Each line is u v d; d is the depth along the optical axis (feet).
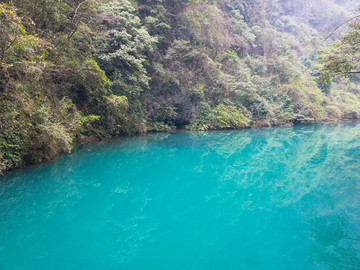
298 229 8.45
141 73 31.14
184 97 41.29
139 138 31.17
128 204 10.61
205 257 6.68
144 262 6.36
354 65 22.40
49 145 15.88
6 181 12.77
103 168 16.71
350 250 7.13
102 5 24.81
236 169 17.48
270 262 6.48
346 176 15.74
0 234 7.78
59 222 8.70
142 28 32.14
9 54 13.06
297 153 24.16
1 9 11.59
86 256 6.65
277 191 12.65
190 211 9.93
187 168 17.48
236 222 8.87
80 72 22.16
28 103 14.49
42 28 19.49
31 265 6.15
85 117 23.00
